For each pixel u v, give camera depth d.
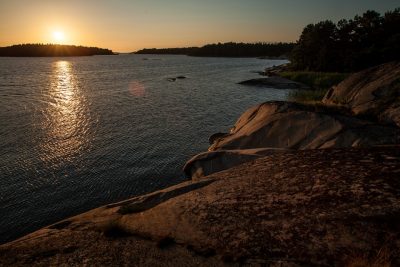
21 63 188.38
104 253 7.96
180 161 23.03
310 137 16.53
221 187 10.32
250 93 56.16
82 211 16.56
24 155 23.98
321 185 8.75
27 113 38.44
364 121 16.67
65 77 91.69
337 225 6.98
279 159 11.85
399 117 16.86
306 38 88.75
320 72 73.69
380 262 5.70
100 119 35.75
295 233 7.12
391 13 79.19
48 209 16.70
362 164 9.55
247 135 18.78
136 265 7.29
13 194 18.17
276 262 6.48
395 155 9.77
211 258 7.05
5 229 15.05
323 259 6.23
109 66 158.88
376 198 7.49
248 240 7.30
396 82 20.09
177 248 7.64
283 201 8.45
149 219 9.26
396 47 66.50
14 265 7.90
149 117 36.94
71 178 20.25
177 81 78.00
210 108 42.50
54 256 8.11
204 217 8.61
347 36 82.56
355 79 23.69
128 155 24.28
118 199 17.77
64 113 38.78
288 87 62.56
